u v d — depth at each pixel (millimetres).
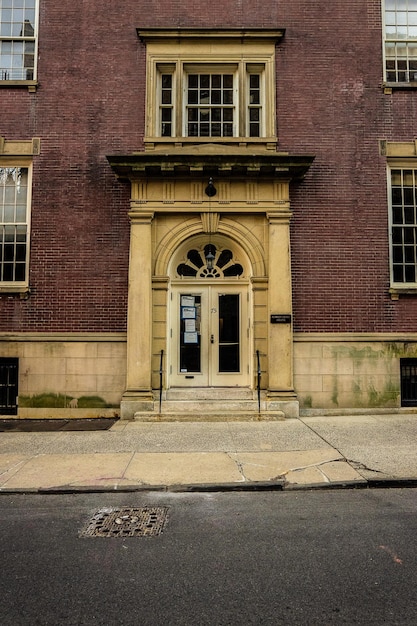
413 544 4496
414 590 3670
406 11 11836
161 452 7684
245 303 11398
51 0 11547
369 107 11398
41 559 4230
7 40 11633
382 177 11266
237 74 11523
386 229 11156
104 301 10898
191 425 9688
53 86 11359
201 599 3557
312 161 10586
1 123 11281
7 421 10430
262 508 5492
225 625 3217
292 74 11398
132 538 4680
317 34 11508
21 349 10797
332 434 8828
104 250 11000
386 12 11844
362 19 11578
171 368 11211
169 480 6340
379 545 4477
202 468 6840
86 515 5301
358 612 3371
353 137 11312
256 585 3758
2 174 11320
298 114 11320
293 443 8195
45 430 9406
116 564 4133
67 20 11508
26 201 11266
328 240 11070
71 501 5750
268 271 10875
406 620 3270
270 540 4609
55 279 10945
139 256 10742
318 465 6930
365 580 3824
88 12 11523
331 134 11289
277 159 10492
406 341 10953
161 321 10844
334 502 5680
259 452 7645
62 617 3328
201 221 10977
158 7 11508
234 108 11578
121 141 11234
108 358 10773
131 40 11453
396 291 10945
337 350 10883
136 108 11312
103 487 6094
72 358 10789
